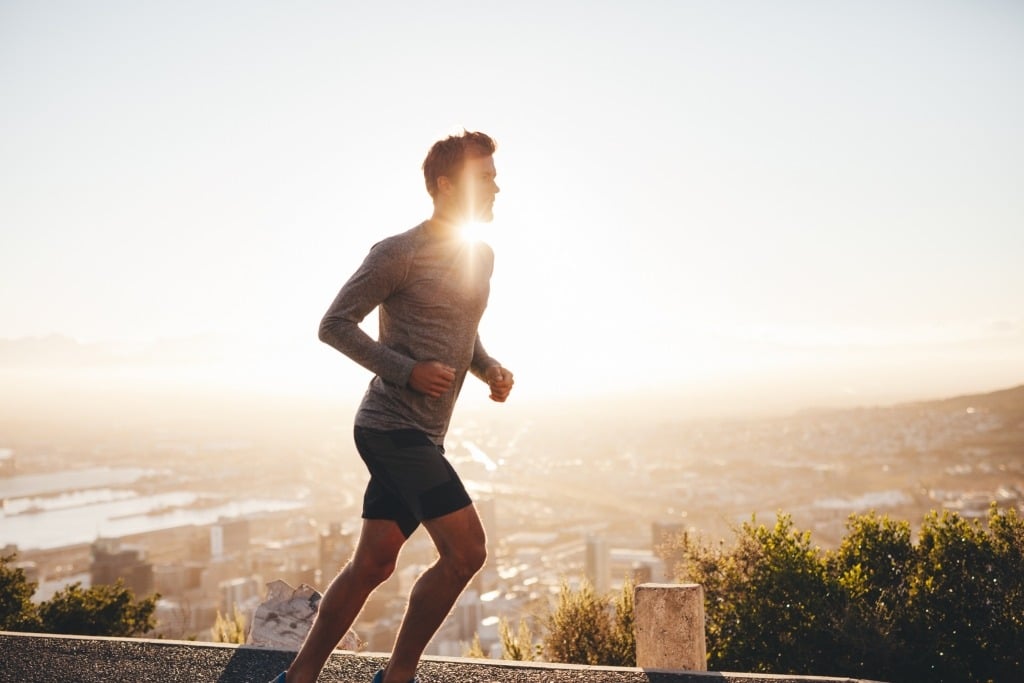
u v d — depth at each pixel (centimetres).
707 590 604
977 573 523
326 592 243
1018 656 494
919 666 506
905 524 588
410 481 225
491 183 242
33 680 290
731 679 281
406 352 234
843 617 522
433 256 234
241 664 306
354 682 286
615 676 288
